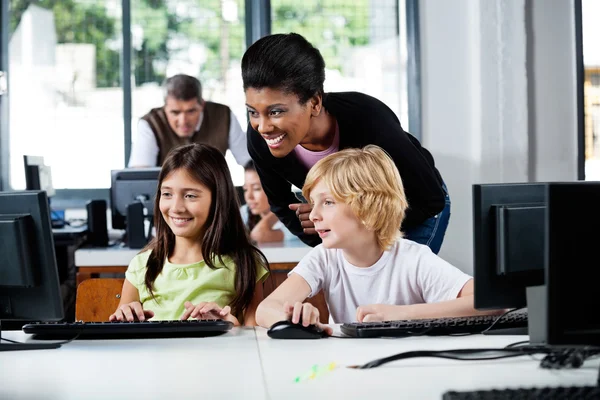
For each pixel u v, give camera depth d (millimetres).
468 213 5102
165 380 1259
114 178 4062
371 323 1696
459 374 1269
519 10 5004
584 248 1197
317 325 1661
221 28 5312
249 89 2094
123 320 1805
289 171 2414
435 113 5125
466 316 1797
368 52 5285
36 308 1634
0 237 1599
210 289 2219
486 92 5012
